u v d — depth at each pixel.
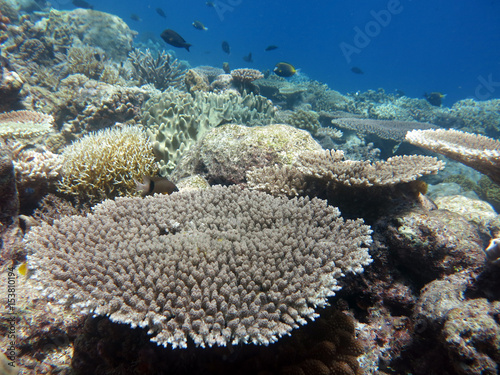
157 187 0.83
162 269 0.56
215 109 1.59
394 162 0.91
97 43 3.24
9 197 0.72
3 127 1.23
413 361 0.65
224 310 0.50
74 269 0.55
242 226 0.67
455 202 1.09
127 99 1.73
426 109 4.10
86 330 0.62
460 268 0.69
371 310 0.72
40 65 2.42
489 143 1.09
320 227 0.67
